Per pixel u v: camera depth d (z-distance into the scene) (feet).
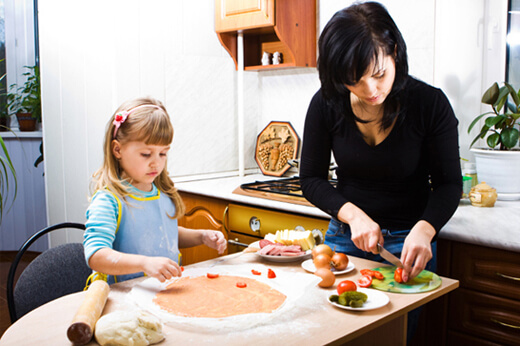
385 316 3.36
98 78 8.53
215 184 8.66
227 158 9.83
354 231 4.25
